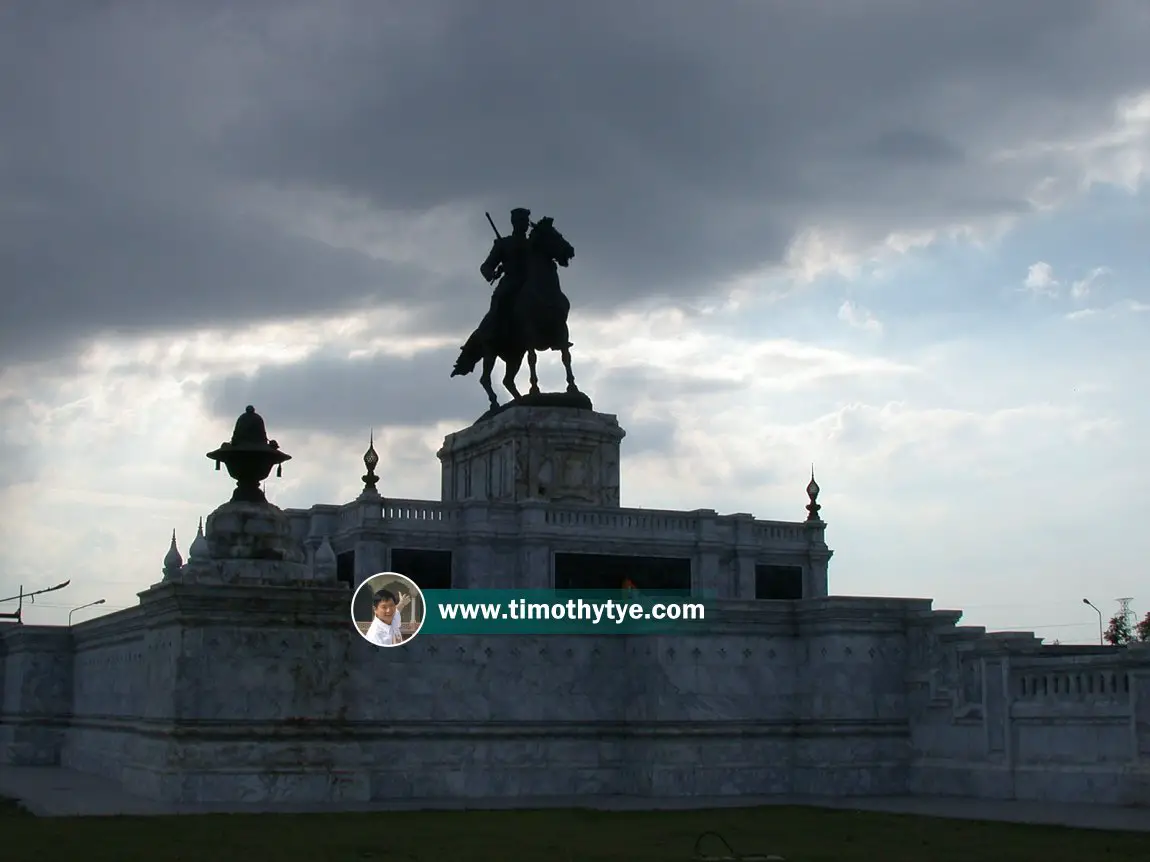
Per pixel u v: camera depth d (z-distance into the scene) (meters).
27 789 48.59
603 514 75.25
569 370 79.19
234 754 44.44
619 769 51.91
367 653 49.03
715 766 51.66
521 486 75.44
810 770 52.22
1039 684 47.84
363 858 29.19
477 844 32.34
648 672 51.81
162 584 46.53
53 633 67.56
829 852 31.14
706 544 77.00
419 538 73.06
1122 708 44.41
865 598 53.38
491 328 79.81
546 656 51.62
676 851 31.19
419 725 49.34
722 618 52.78
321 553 47.56
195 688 44.59
